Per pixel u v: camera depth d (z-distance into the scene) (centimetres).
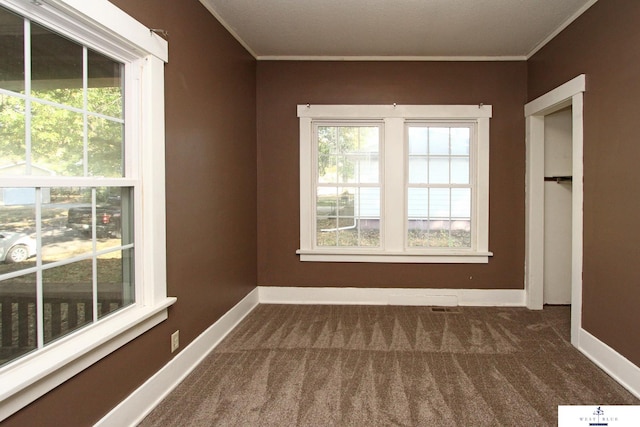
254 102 368
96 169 165
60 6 134
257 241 378
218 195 281
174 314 215
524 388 209
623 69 216
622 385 212
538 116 347
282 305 370
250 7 269
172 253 214
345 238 379
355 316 334
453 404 193
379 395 202
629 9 211
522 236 364
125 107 182
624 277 215
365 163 376
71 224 150
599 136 239
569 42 280
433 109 361
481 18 285
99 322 161
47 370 125
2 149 123
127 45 172
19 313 128
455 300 366
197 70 245
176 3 217
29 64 132
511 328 302
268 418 182
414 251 369
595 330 242
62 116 146
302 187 372
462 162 371
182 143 225
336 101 369
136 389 180
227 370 232
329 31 310
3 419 113
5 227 123
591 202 247
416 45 338
